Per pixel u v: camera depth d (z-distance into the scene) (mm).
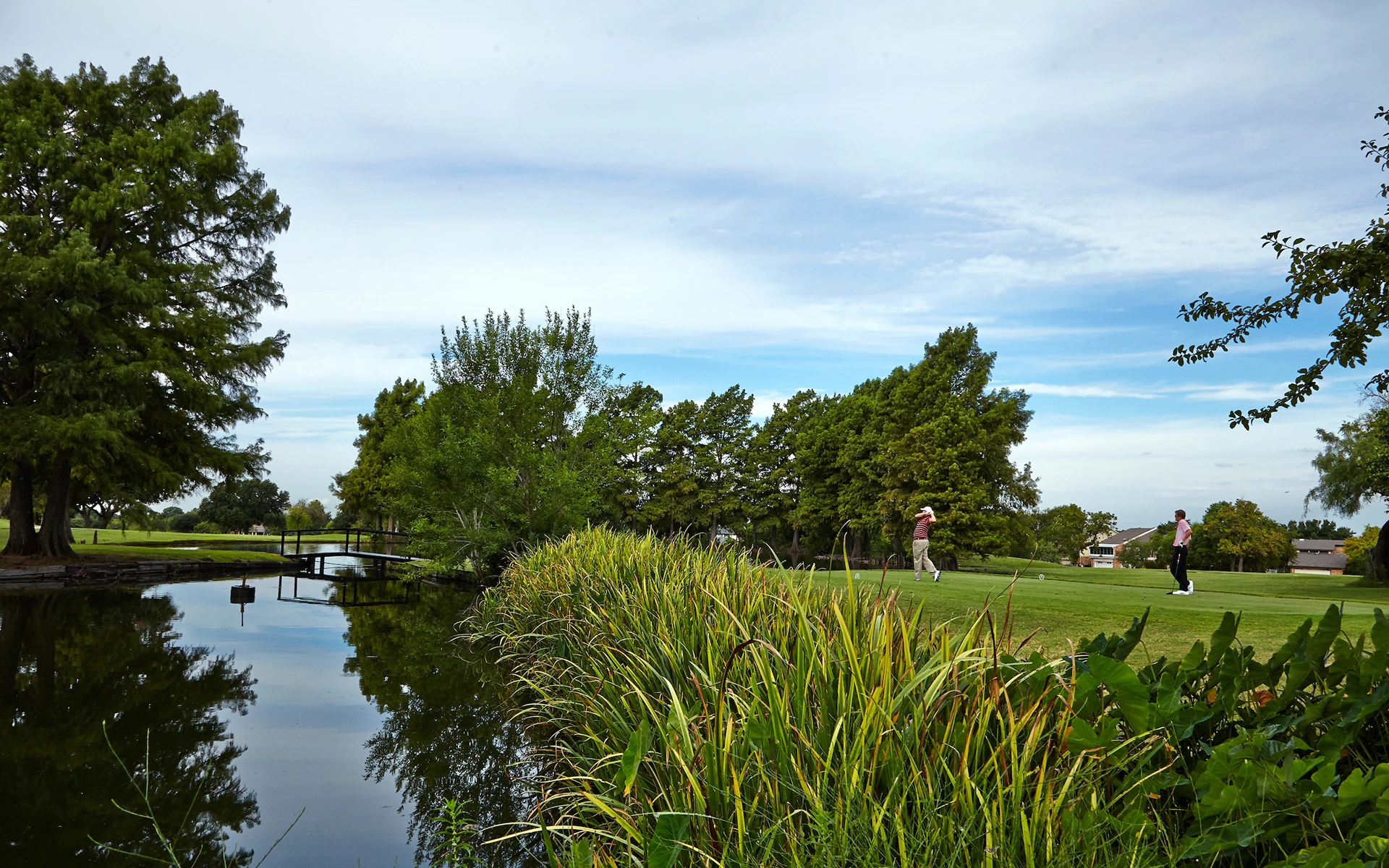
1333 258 7355
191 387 25656
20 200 25594
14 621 14359
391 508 28312
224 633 13117
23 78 25641
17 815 4984
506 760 6129
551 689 6906
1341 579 25891
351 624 14367
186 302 27281
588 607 7910
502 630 11344
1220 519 68750
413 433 23453
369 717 7500
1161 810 2242
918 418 39469
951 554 36562
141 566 24578
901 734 2363
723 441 56125
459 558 19828
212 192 29109
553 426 20594
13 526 25109
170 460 27156
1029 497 39312
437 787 5516
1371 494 29516
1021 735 2455
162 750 6418
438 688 8844
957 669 2699
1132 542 89625
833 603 3648
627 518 55094
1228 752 2047
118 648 11477
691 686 4055
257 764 6035
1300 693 2566
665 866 2271
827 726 2674
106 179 25641
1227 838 1900
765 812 2504
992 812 2014
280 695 8453
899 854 2016
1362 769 2225
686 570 7742
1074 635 7355
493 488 18672
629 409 55344
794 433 55312
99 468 24078
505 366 21172
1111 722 2223
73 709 7820
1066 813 1952
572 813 4152
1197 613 8695
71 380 23094
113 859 4301
